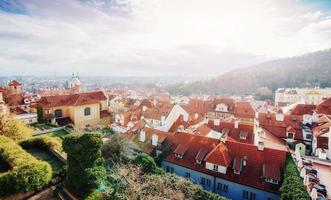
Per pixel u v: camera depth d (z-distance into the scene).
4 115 37.06
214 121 43.66
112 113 71.06
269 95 161.12
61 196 20.14
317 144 45.66
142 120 46.81
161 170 26.73
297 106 67.69
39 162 21.44
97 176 19.80
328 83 146.62
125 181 22.75
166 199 20.77
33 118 61.03
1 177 18.72
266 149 28.27
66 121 57.66
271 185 24.98
